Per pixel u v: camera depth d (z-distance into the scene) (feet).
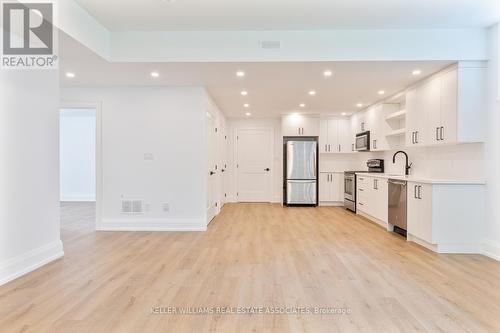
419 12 10.62
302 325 6.77
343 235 15.08
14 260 9.51
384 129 19.20
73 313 7.27
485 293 8.43
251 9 10.43
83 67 12.98
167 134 16.19
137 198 16.24
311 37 12.16
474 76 12.21
